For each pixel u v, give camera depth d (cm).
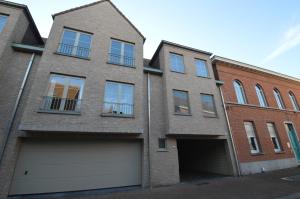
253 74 1515
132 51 1039
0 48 744
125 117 854
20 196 665
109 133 811
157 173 868
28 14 917
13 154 675
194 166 1408
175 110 1011
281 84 1673
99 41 958
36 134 718
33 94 730
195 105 1065
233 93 1303
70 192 729
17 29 841
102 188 780
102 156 823
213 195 668
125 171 842
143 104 985
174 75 1091
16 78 779
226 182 884
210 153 1234
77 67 852
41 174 711
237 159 1083
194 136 1019
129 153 879
